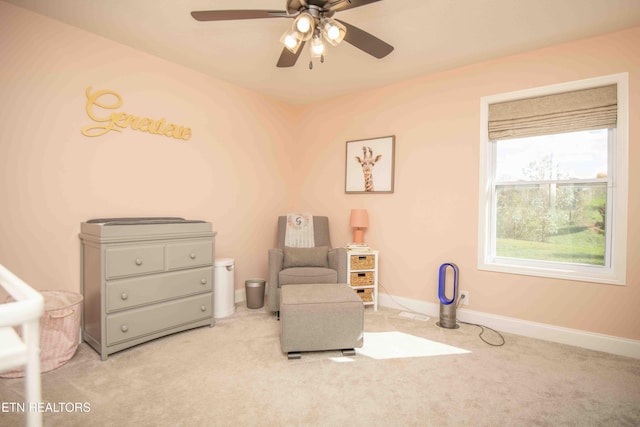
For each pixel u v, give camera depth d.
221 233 3.34
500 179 2.82
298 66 2.92
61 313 1.99
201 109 3.10
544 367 2.04
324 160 3.89
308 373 1.95
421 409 1.60
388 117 3.36
